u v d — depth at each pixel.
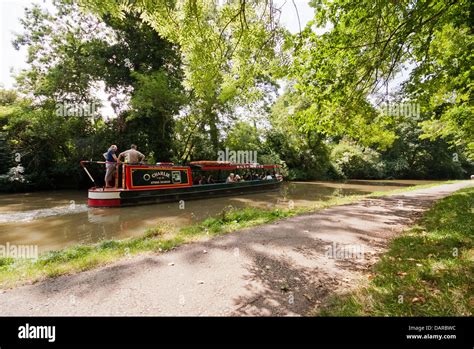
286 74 5.58
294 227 6.63
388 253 4.39
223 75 4.66
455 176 41.75
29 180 17.86
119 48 18.59
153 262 4.30
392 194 13.73
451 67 5.70
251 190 16.89
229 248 4.99
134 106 17.23
